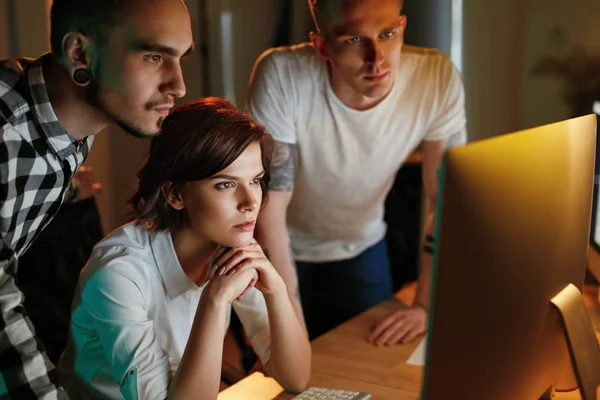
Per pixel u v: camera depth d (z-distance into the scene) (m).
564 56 2.77
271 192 1.90
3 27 2.88
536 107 2.84
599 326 1.59
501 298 1.04
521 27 2.79
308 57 1.89
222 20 3.22
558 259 1.13
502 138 1.00
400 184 3.01
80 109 1.12
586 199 1.20
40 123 1.11
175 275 1.37
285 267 1.91
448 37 2.84
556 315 1.17
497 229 0.99
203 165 1.28
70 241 1.73
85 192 2.28
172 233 1.38
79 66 1.08
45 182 1.15
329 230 2.17
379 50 1.64
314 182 2.04
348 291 2.25
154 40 1.06
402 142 1.99
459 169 0.94
